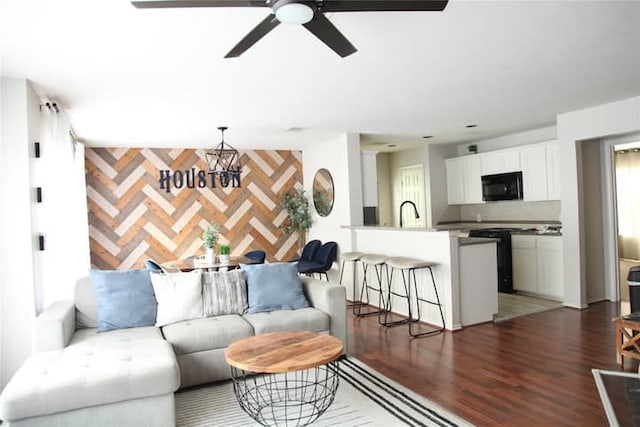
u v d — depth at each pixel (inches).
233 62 121.1
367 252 233.1
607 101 183.6
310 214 297.1
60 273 154.1
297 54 116.6
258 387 127.0
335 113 189.6
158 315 137.3
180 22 94.4
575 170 203.3
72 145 185.9
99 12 88.4
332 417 106.7
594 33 108.6
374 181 260.1
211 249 219.8
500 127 239.5
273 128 220.1
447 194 307.9
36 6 85.0
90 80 131.1
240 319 138.7
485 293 188.1
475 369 134.3
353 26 100.6
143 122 192.7
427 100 171.3
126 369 96.9
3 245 123.2
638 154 293.9
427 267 185.2
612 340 157.0
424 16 96.1
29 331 125.1
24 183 125.3
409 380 128.0
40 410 88.4
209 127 210.2
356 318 203.0
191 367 124.8
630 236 302.4
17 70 120.4
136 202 261.3
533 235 236.8
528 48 117.8
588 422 100.2
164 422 99.1
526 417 103.3
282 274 155.0
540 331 171.6
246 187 291.0
